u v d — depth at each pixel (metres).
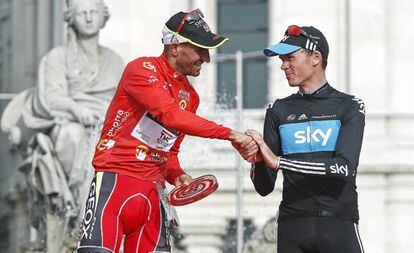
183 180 13.23
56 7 34.56
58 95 25.52
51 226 24.92
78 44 25.92
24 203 29.89
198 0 34.47
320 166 12.70
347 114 12.98
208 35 12.71
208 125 12.46
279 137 13.28
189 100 12.97
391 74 34.28
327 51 13.25
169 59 12.83
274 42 34.44
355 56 34.22
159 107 12.48
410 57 34.28
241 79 32.31
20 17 37.50
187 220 31.97
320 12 34.47
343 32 34.38
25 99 26.52
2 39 38.34
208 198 31.73
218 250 31.86
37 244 25.36
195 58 12.77
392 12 34.44
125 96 12.76
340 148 12.83
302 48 13.17
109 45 34.22
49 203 24.92
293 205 13.12
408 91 34.16
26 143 26.33
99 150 12.89
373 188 33.03
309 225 13.03
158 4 34.47
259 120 33.25
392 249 32.88
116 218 12.70
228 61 34.34
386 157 33.09
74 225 24.80
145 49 34.34
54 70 25.78
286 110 13.22
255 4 34.81
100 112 25.27
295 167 12.73
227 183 31.23
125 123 12.79
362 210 33.00
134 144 12.77
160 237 12.91
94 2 25.69
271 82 34.00
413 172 32.97
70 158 24.84
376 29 34.25
